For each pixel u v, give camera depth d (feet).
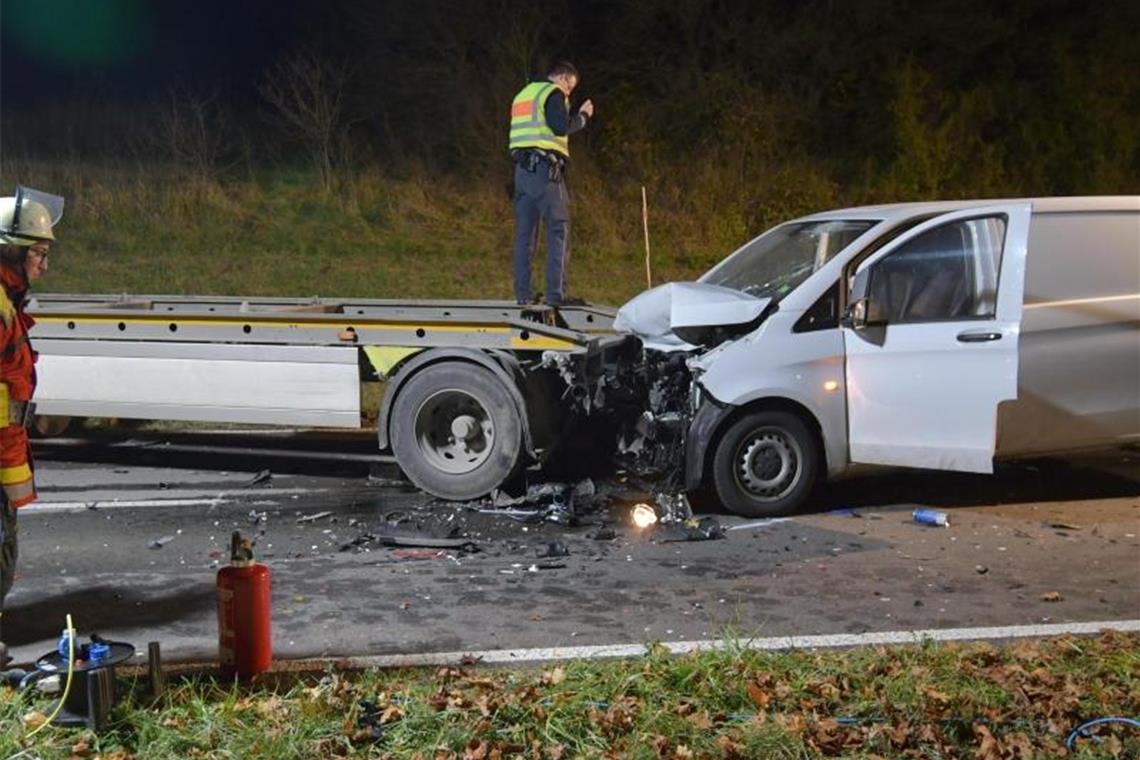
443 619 19.77
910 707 15.26
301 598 20.79
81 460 32.17
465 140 64.85
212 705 15.20
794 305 25.90
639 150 64.64
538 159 31.89
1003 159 69.62
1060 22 74.90
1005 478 29.89
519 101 32.04
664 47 69.77
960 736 14.93
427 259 54.85
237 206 58.39
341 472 30.81
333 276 51.93
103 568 22.56
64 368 29.66
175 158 62.69
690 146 66.49
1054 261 25.84
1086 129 71.41
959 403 25.53
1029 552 23.91
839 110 70.28
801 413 26.05
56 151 63.41
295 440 34.91
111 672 14.65
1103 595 21.30
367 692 15.64
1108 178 70.33
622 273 55.42
